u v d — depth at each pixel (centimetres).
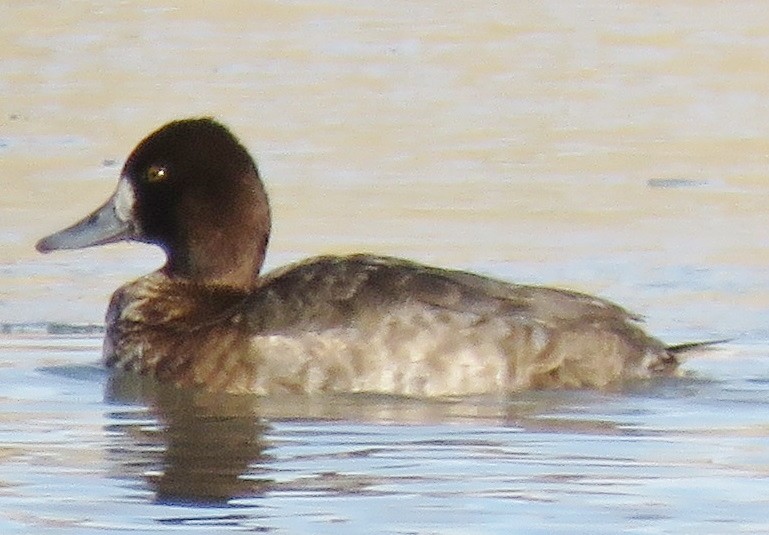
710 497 894
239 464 955
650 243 1542
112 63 2269
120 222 1247
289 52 2342
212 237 1220
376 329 1132
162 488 909
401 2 2672
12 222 1611
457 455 973
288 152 1856
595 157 1861
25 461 962
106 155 1845
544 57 2323
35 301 1379
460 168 1811
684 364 1202
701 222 1616
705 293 1391
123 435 1020
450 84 2180
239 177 1227
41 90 2130
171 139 1231
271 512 868
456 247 1520
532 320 1138
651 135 1953
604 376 1141
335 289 1152
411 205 1661
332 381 1130
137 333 1191
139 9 2605
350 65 2275
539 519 858
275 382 1135
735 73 2244
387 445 995
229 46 2372
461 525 847
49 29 2462
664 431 1027
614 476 931
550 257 1495
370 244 1527
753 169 1812
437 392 1123
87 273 1477
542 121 2012
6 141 1902
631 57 2327
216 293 1217
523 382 1130
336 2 2666
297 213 1630
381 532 836
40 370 1189
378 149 1877
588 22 2538
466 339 1128
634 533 838
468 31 2477
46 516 862
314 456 973
